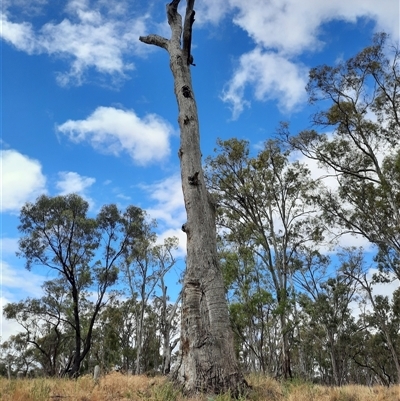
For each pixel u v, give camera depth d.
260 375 9.15
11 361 39.72
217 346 6.30
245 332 23.64
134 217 28.47
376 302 34.84
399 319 34.25
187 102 8.66
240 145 23.09
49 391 5.53
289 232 22.81
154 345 38.72
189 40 9.49
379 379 42.00
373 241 22.91
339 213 23.33
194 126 8.43
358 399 7.20
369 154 21.33
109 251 27.25
